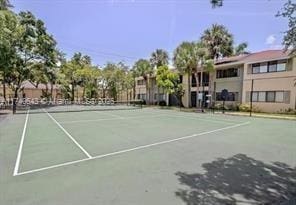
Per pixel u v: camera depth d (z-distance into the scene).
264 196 4.71
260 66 27.98
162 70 38.88
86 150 8.45
